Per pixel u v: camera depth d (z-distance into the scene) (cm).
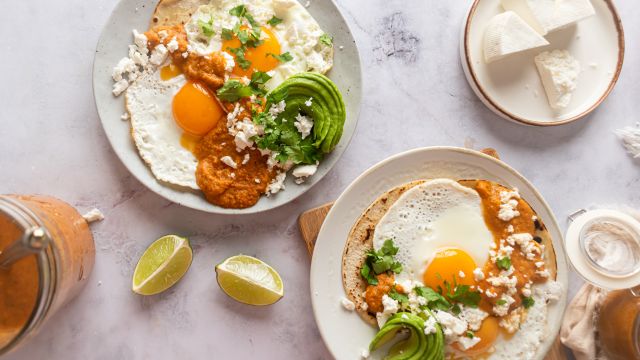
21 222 56
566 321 70
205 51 67
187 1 67
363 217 66
